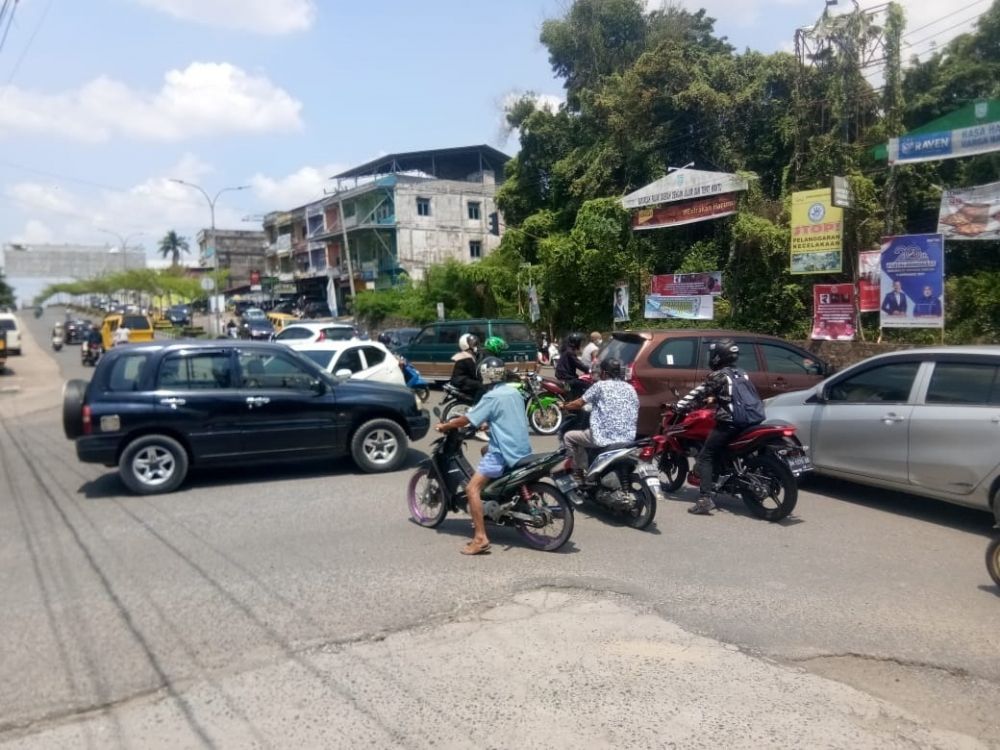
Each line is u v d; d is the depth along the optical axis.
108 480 9.70
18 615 5.23
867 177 19.28
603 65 30.78
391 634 4.89
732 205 20.14
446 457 7.01
